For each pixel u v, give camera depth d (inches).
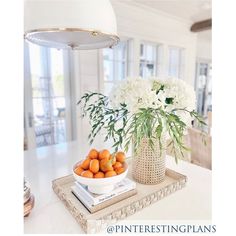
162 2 118.3
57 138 114.1
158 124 29.3
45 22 26.8
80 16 26.9
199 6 123.7
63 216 31.4
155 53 145.7
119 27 117.3
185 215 31.5
